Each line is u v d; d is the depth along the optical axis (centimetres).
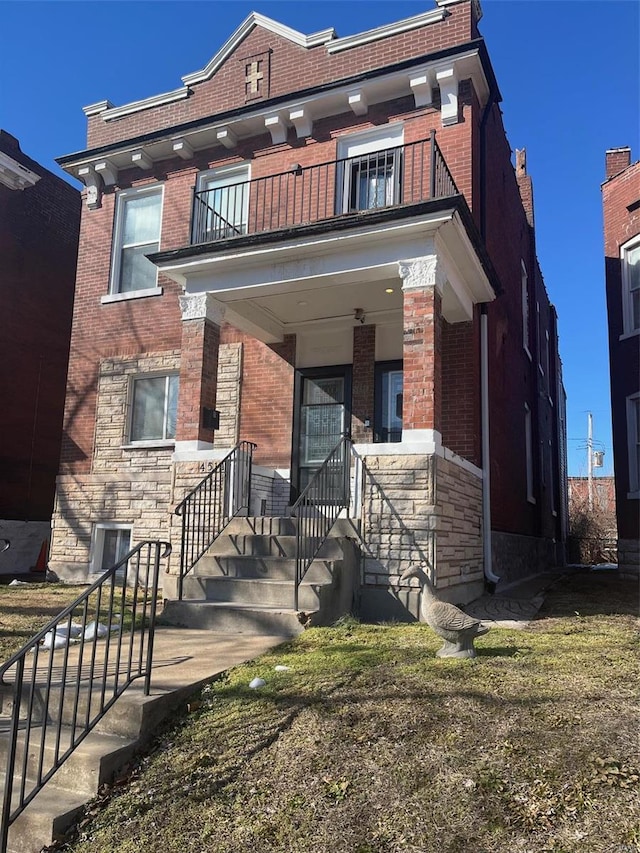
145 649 561
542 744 352
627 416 1397
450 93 975
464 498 866
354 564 738
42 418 1566
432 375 749
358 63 1077
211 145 1180
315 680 465
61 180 1669
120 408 1177
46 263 1603
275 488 1034
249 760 371
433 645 562
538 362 1703
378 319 1012
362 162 1042
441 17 1013
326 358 1052
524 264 1596
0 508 1445
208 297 911
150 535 1098
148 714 411
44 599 863
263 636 617
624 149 1531
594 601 917
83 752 378
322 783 341
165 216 1204
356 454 767
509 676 459
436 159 867
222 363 1113
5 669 341
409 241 788
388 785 332
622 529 1372
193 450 882
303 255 847
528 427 1584
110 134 1288
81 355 1231
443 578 741
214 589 713
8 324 1488
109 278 1236
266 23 1169
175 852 308
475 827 295
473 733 370
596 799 303
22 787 343
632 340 1408
